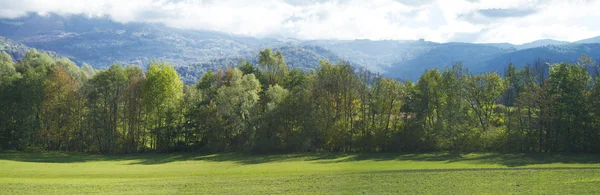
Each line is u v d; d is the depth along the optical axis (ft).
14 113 304.91
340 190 127.44
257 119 293.64
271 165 213.66
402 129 276.21
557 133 250.57
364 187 132.36
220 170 191.01
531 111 267.39
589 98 244.83
